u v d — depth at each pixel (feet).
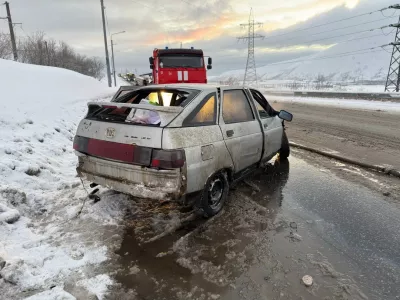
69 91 51.34
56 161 18.92
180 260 9.74
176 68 48.42
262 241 10.86
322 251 10.25
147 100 15.57
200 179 11.37
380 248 10.44
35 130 23.29
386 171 18.29
